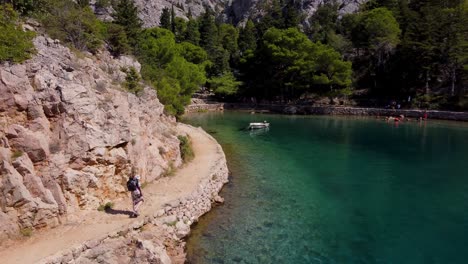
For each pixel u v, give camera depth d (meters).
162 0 193.12
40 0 31.11
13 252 14.86
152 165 25.69
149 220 19.39
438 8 82.94
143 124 26.42
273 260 19.03
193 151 36.50
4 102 16.92
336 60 84.44
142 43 59.03
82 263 15.66
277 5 178.12
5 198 15.66
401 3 108.56
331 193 29.77
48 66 20.02
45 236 16.36
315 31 126.06
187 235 21.17
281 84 94.12
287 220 24.11
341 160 40.53
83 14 33.03
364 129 61.97
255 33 139.75
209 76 106.19
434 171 36.34
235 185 30.98
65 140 18.73
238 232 22.02
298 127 64.50
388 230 23.20
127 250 17.56
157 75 46.78
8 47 17.59
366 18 96.19
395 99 83.75
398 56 89.19
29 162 17.03
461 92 74.75
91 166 19.62
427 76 79.56
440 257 20.03
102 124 20.70
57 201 17.56
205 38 119.69
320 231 22.75
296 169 36.62
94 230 17.34
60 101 18.92
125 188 21.91
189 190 24.00
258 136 54.91
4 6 21.34
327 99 91.62
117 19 57.56
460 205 27.47
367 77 94.81
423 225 24.02
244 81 105.06
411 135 55.75
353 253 20.22
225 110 91.31
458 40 74.69
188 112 85.75
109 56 35.84
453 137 53.47
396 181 33.09
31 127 17.75
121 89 27.50
